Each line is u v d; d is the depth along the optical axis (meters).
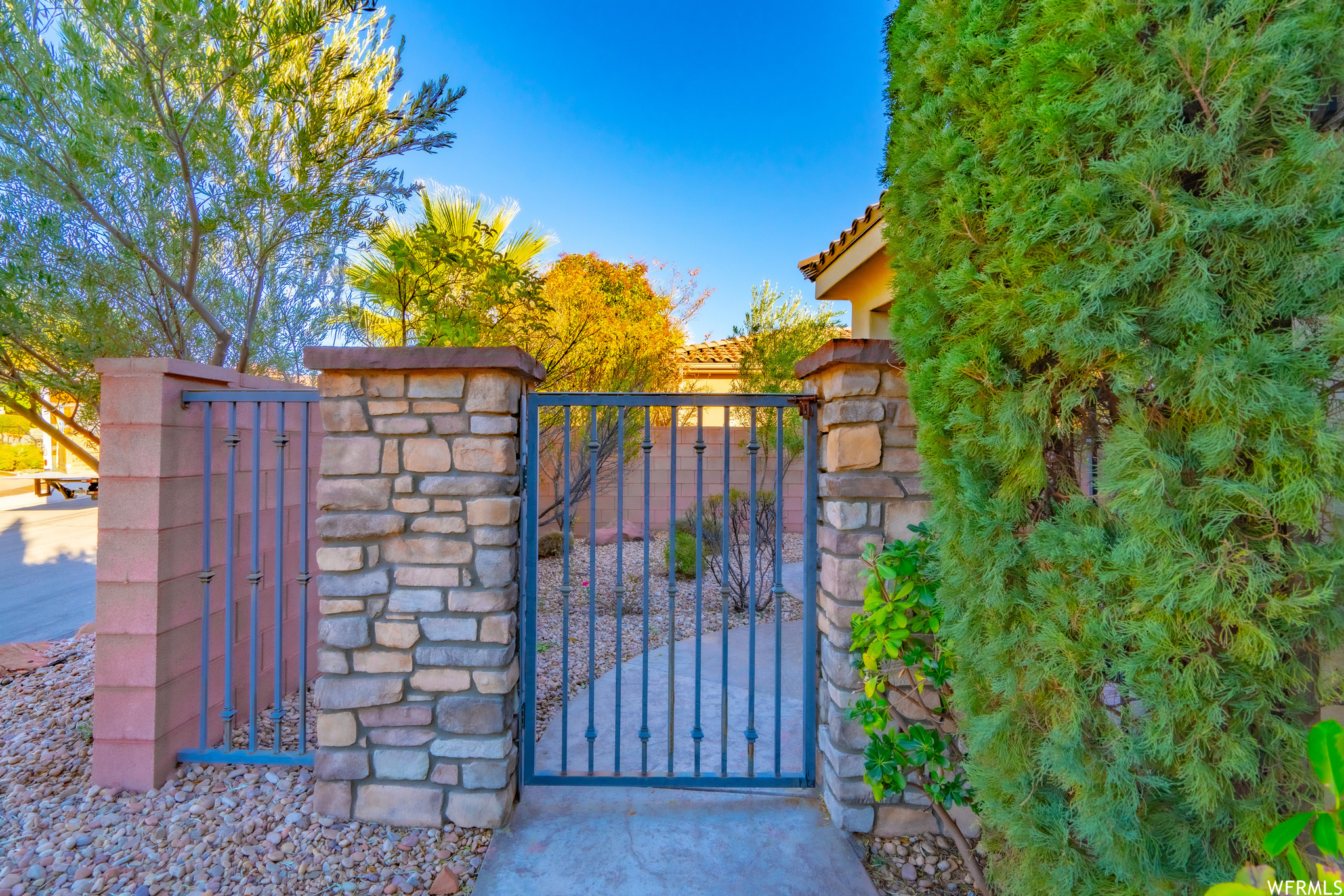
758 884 2.05
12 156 3.01
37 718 3.01
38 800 2.41
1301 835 1.04
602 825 2.34
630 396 2.54
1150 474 1.06
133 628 2.51
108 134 3.13
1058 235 1.23
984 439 1.44
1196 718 1.08
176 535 2.63
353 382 2.31
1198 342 1.05
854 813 2.29
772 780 2.55
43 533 9.50
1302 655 1.07
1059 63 1.21
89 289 3.32
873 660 1.99
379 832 2.28
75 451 3.76
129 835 2.22
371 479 2.32
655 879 2.06
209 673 2.84
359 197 3.89
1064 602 1.27
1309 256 0.97
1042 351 1.31
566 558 2.54
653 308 7.01
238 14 3.09
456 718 2.31
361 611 2.32
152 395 2.54
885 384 2.27
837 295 5.96
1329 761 0.84
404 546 2.32
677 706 3.46
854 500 2.28
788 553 7.30
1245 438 1.01
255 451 2.66
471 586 2.31
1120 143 1.14
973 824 2.28
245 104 3.47
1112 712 1.22
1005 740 1.43
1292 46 0.97
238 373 2.98
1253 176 1.03
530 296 3.82
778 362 7.64
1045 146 1.24
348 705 2.31
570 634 4.72
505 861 2.13
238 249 3.76
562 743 2.54
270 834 2.24
